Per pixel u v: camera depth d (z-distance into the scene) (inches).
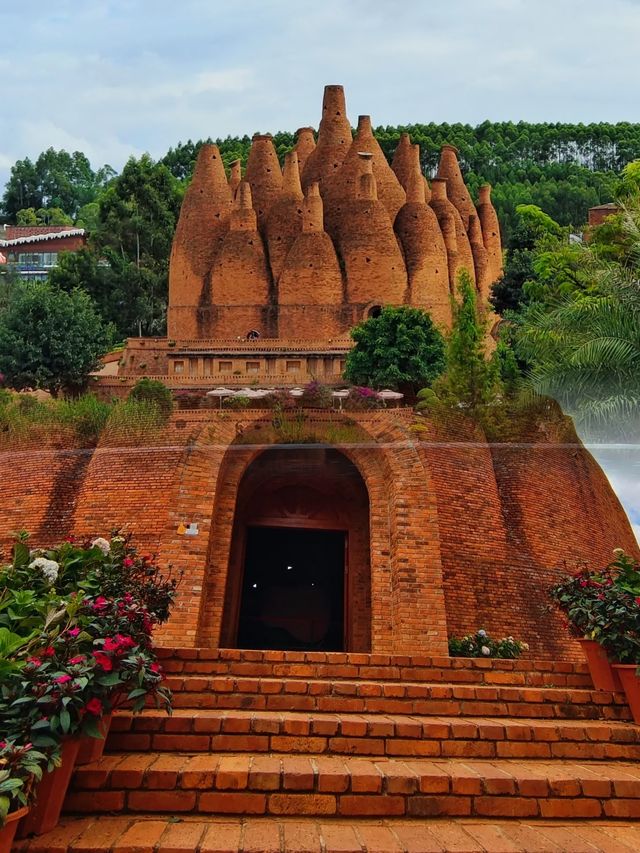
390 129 4151.1
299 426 545.0
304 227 1547.7
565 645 523.8
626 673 250.5
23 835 159.6
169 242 2239.2
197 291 1595.7
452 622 498.0
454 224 1711.4
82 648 191.9
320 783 178.4
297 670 277.0
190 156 3973.9
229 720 210.4
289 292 1518.2
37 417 600.1
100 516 537.3
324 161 1701.5
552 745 214.8
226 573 513.7
